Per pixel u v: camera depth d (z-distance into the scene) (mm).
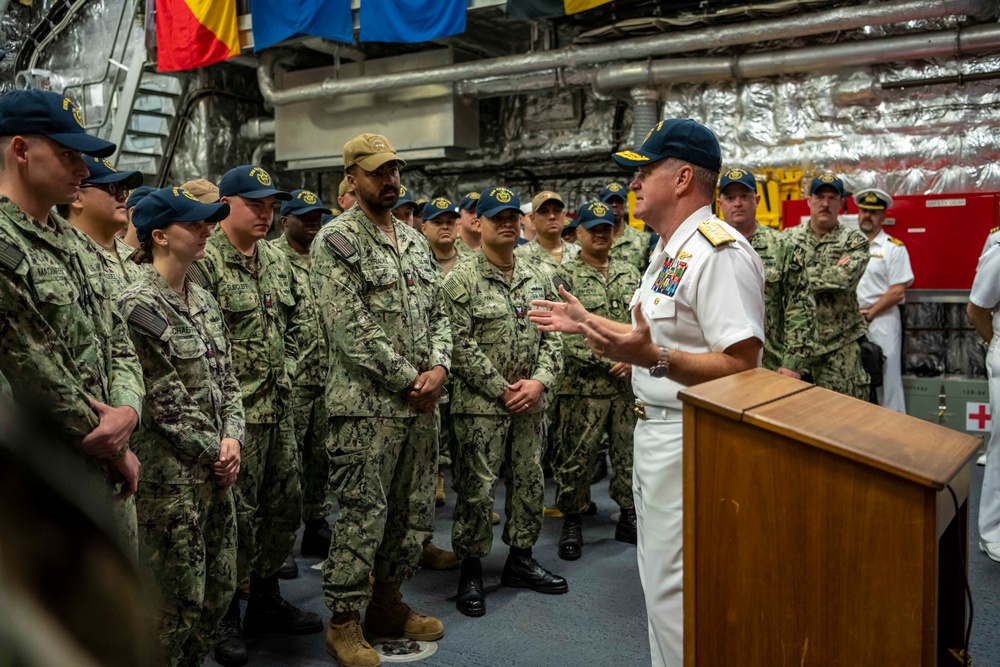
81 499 266
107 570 263
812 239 4348
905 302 6027
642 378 2029
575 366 4008
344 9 7465
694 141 2016
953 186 6523
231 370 2600
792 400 1526
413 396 2883
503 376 3443
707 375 1854
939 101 6547
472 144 8453
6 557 250
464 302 3391
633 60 7262
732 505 1419
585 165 8516
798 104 7055
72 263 2043
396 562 3070
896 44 6344
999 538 3871
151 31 8719
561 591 3551
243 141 9742
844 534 1326
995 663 2818
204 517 2406
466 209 5324
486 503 3344
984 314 3943
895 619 1296
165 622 2303
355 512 2848
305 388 3820
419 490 3039
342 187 4453
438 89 8227
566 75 7516
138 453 2283
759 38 6570
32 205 1978
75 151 1992
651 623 1982
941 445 1410
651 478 1974
